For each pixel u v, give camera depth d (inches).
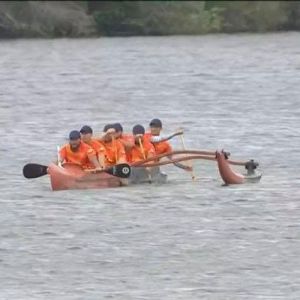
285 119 4131.4
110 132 2844.5
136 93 5088.6
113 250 2183.8
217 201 2645.2
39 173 2874.0
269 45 7736.2
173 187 2834.6
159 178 2891.2
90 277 1983.3
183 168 2955.2
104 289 1898.4
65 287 1916.8
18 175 3065.9
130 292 1877.5
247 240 2253.9
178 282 1941.4
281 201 2640.3
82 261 2101.4
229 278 1962.4
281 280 1945.1
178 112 4402.1
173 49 7514.8
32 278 1980.8
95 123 4158.5
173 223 2416.3
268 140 3634.4
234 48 7524.6
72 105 4704.7
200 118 4197.8
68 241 2268.7
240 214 2502.5
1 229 2389.3
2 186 2898.6
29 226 2413.9
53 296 1857.8
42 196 2748.5
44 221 2461.9
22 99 4928.6
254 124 4001.0
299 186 2829.7
